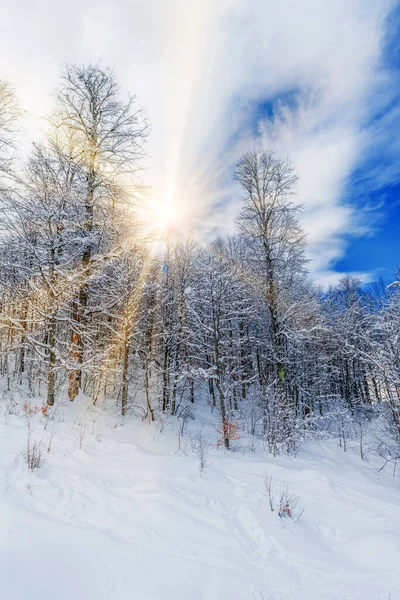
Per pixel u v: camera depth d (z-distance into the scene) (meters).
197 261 15.70
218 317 12.05
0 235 9.56
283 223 13.76
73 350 10.88
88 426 9.13
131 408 13.37
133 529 3.98
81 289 12.05
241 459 8.65
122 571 3.07
